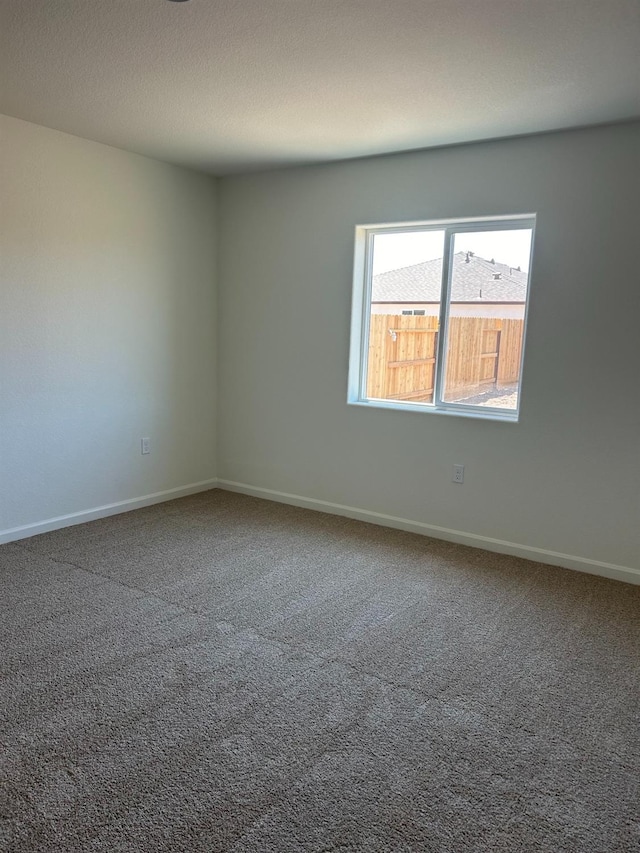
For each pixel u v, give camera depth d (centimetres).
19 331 353
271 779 183
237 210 455
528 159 337
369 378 427
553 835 165
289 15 210
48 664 239
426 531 398
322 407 434
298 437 449
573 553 348
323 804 174
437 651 258
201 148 380
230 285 468
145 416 435
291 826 166
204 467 489
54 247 364
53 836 160
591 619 289
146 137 361
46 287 363
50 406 375
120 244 400
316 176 414
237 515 430
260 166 422
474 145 352
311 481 447
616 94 272
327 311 422
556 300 337
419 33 221
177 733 202
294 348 441
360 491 424
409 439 398
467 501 380
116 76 268
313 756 193
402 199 381
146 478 444
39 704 214
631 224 313
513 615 291
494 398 378
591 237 324
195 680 232
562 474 347
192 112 312
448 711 218
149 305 425
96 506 411
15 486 364
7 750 191
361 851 159
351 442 424
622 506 331
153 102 299
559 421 344
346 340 417
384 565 347
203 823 166
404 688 231
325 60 245
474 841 163
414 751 196
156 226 422
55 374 375
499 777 186
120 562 341
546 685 235
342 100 288
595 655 257
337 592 312
